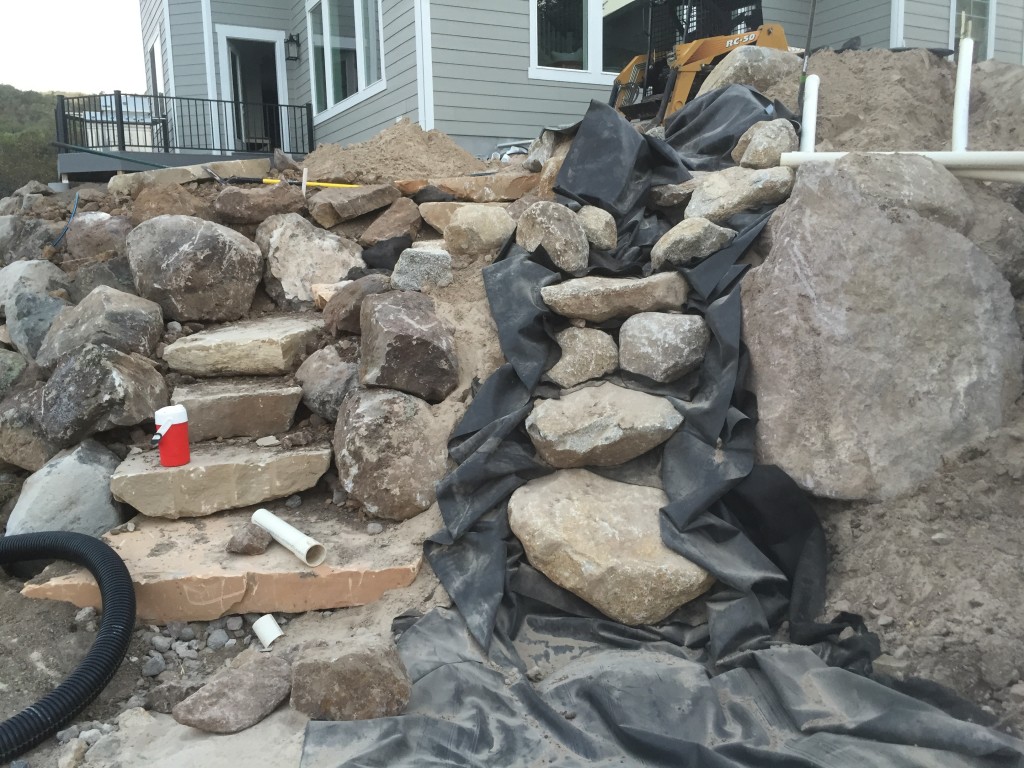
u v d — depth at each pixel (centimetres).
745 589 291
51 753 248
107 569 301
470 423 354
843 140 445
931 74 487
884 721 236
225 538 344
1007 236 354
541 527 307
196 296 473
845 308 328
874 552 301
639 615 297
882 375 324
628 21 1028
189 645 308
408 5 899
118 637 278
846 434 317
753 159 428
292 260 514
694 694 260
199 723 251
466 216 438
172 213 553
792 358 326
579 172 433
